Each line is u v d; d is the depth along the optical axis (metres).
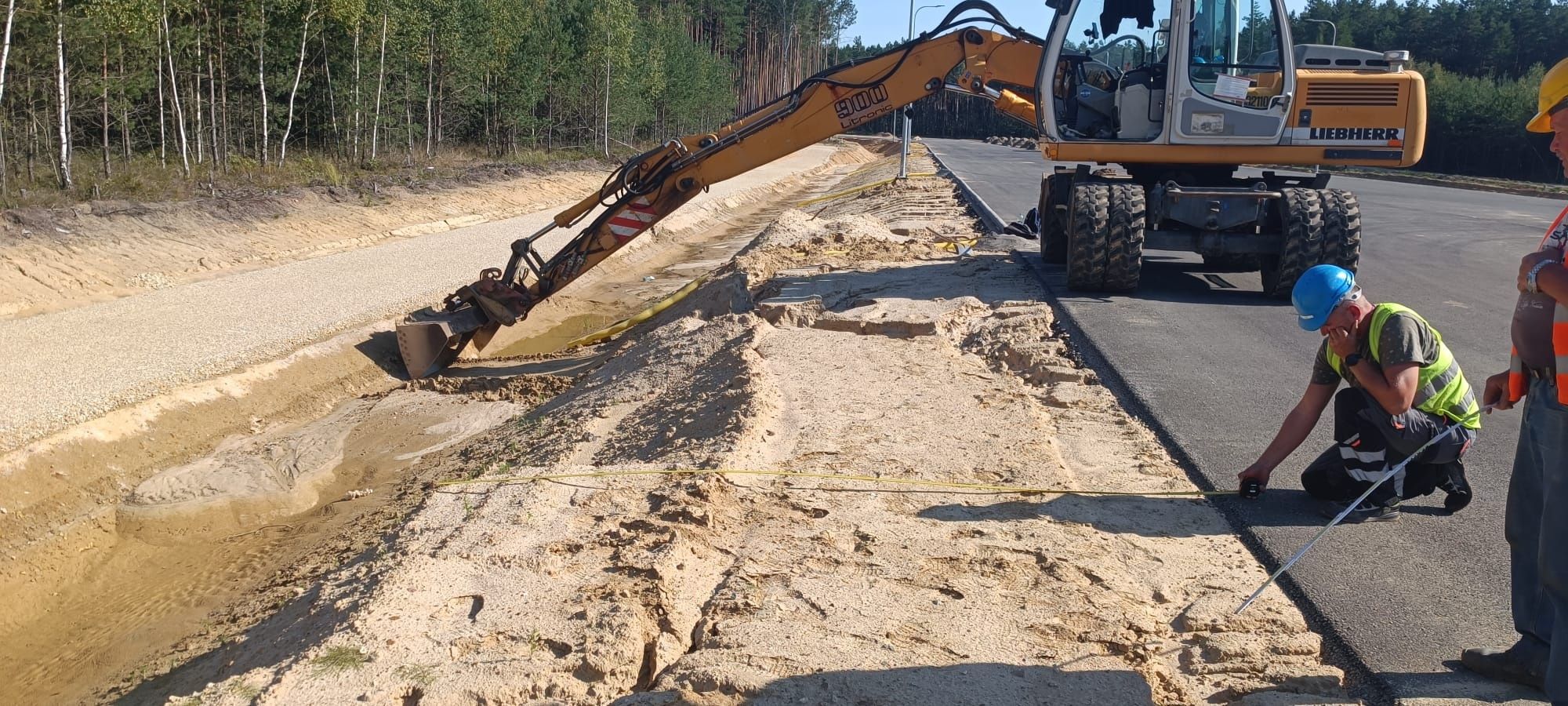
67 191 16.84
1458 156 48.12
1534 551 3.46
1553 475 3.03
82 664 6.14
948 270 13.00
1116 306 10.50
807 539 5.02
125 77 19.14
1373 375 4.68
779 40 87.75
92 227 14.89
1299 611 4.24
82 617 6.87
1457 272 13.68
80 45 17.89
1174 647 3.99
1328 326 4.71
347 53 27.03
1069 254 10.99
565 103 42.72
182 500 8.35
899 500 5.48
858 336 9.51
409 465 9.22
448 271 16.53
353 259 17.28
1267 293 11.20
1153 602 4.34
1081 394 7.50
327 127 28.19
